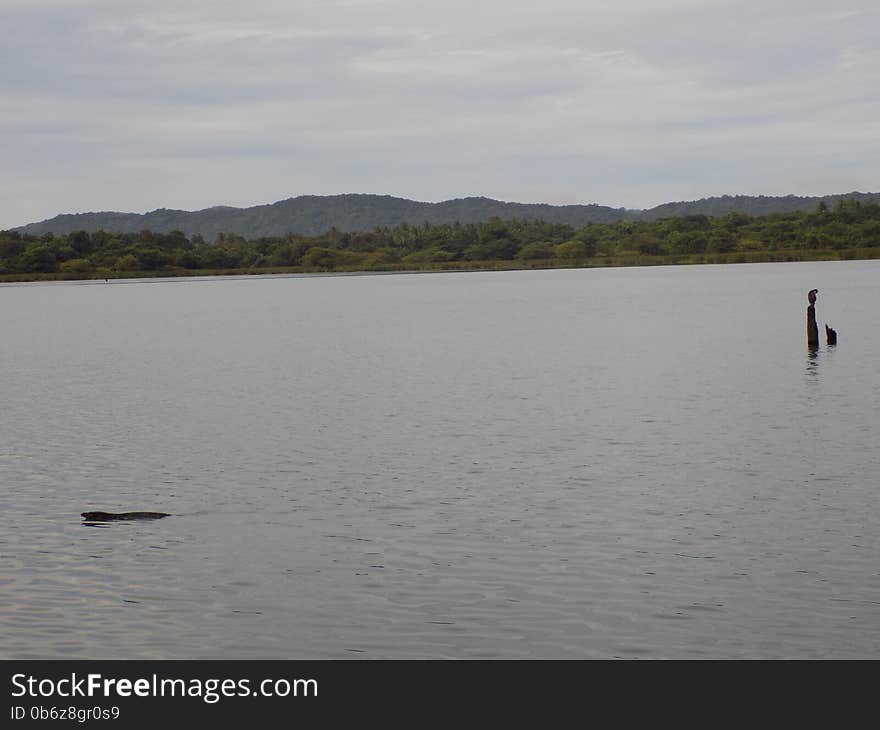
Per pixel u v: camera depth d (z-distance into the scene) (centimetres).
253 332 9994
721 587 2220
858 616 2073
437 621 2089
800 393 4791
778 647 1967
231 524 2728
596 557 2412
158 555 2478
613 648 1978
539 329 9425
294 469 3369
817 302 11819
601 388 5172
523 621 2080
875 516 2689
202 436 3994
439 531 2633
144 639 2039
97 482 3225
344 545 2536
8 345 8938
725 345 7275
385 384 5528
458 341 8319
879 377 5253
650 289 17450
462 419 4278
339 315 12625
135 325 11581
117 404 4941
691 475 3173
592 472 3241
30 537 2622
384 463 3434
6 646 2011
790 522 2653
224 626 2088
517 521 2706
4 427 4272
